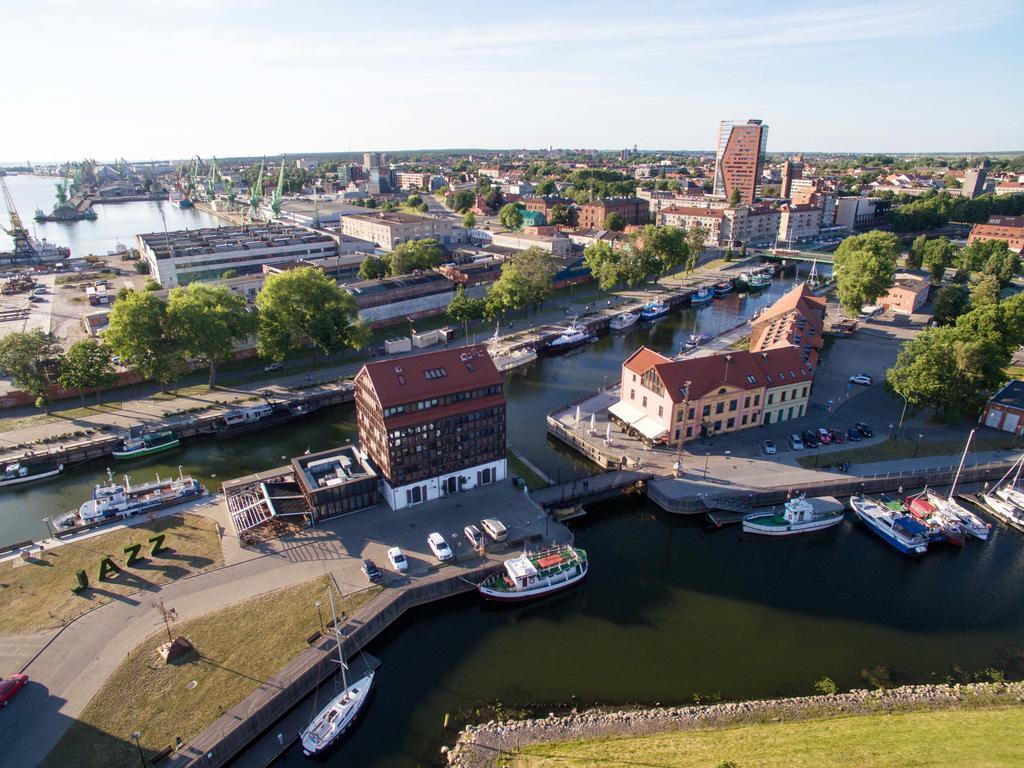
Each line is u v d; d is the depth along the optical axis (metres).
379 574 67.56
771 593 70.00
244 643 58.62
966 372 98.50
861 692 55.84
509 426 109.31
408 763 50.34
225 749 49.59
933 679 58.00
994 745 47.38
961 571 73.75
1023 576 72.75
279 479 85.00
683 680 57.81
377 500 81.94
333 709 53.22
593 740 50.97
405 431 78.19
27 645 58.16
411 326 157.00
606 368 138.12
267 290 124.19
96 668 55.75
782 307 139.38
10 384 117.06
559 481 88.62
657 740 50.53
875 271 160.12
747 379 100.44
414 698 56.34
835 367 131.38
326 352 127.81
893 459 93.12
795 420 106.12
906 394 101.31
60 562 70.12
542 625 65.25
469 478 85.62
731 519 81.75
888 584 71.50
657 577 72.81
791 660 60.28
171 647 56.88
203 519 78.31
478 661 60.50
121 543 73.56
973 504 85.94
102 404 111.19
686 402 95.50
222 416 105.69
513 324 162.88
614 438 100.19
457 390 81.38
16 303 181.00
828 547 78.62
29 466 92.00
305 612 62.47
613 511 86.88
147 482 90.25
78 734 49.69
